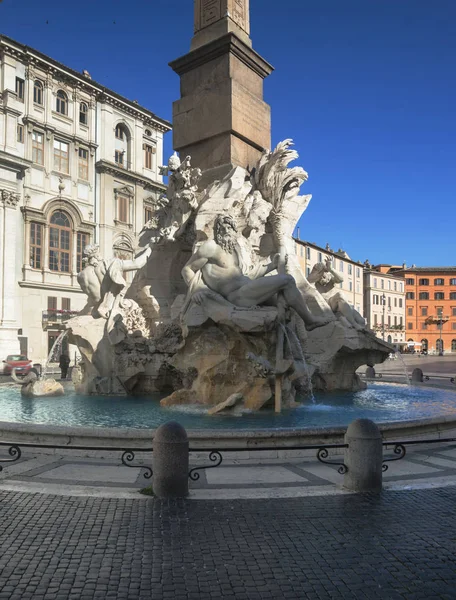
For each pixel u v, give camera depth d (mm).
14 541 4215
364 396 13266
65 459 6617
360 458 5590
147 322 13242
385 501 5266
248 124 13977
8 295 38469
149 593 3402
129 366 12352
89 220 45500
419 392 14398
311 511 4949
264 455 6715
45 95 42500
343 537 4340
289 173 13734
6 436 7172
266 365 9641
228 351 10320
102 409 10367
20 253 40219
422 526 4602
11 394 13516
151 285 13562
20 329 39906
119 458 6664
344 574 3689
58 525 4559
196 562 3857
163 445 5340
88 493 5383
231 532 4426
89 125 46031
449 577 3660
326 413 9977
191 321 10227
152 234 14383
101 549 4074
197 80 14109
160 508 4988
